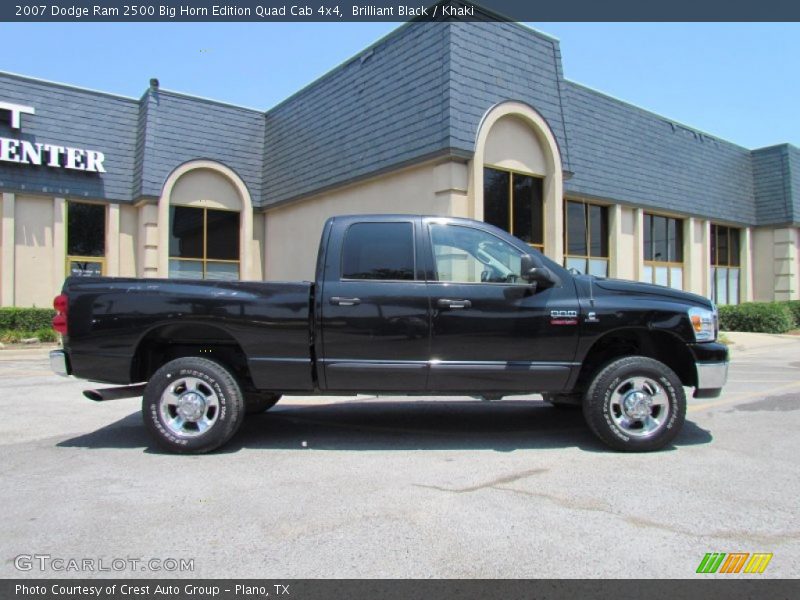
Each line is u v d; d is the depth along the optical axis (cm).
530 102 1371
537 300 546
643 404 539
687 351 561
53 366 563
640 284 571
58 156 1714
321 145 1675
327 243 562
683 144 2133
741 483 452
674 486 445
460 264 559
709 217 2170
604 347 591
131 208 1855
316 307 545
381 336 542
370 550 340
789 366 1237
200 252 1909
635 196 1884
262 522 380
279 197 1855
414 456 531
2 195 1652
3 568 321
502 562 325
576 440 588
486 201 1295
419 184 1316
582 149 1745
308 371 550
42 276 1712
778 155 2381
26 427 654
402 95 1364
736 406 757
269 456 534
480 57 1288
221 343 587
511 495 427
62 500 421
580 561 326
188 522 381
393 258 556
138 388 587
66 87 1764
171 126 1850
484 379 544
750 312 2080
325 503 413
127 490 443
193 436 537
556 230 1376
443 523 377
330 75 1700
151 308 547
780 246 2377
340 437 605
